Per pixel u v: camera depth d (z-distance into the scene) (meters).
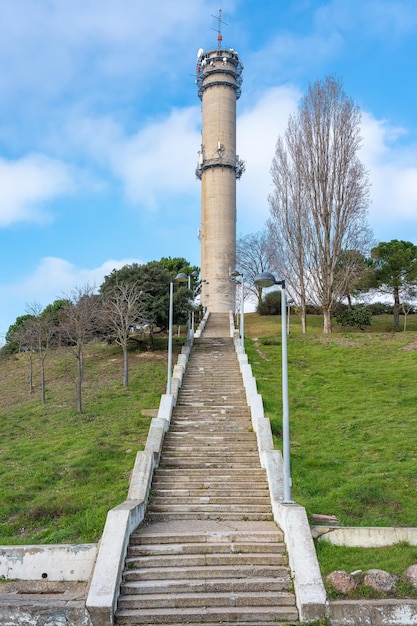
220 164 63.44
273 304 64.25
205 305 62.75
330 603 10.52
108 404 28.41
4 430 26.36
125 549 12.32
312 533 12.88
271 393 28.06
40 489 17.78
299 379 31.12
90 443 22.22
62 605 10.78
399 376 29.92
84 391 31.91
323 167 43.59
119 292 37.41
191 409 24.17
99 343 46.72
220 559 12.30
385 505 14.98
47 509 15.66
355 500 15.34
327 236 43.59
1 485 18.17
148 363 36.78
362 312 49.75
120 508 13.43
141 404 27.81
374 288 53.50
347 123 43.84
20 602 11.07
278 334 45.66
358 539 12.84
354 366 33.06
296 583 11.13
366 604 10.46
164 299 38.88
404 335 40.72
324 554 12.29
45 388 34.59
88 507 15.74
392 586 11.01
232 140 64.81
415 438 20.36
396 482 16.41
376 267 53.47
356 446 20.12
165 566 12.20
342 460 18.88
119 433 23.50
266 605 11.00
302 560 11.55
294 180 45.41
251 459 18.53
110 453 20.64
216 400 25.70
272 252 48.84
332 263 43.81
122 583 11.52
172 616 10.62
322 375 31.69
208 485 16.55
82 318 31.67
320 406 25.91
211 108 64.88
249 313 68.62
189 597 11.08
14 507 16.19
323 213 43.59
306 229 44.62
